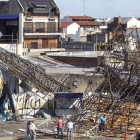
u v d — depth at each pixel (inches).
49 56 3811.5
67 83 2551.7
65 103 2309.3
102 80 2527.1
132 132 1812.3
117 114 1996.8
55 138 1702.8
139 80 2373.3
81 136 1738.4
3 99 2303.2
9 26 4439.0
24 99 2331.4
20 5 5644.7
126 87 2327.8
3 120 2178.9
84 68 3043.8
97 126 1829.5
